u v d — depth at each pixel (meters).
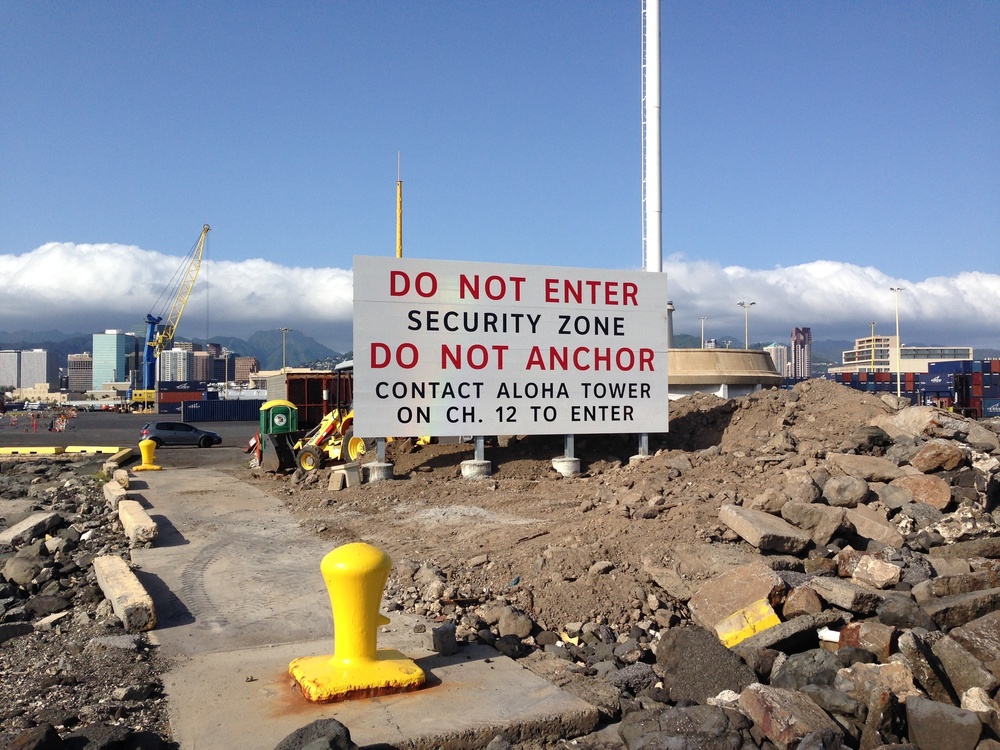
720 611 7.88
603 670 7.09
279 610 8.61
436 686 6.34
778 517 10.05
